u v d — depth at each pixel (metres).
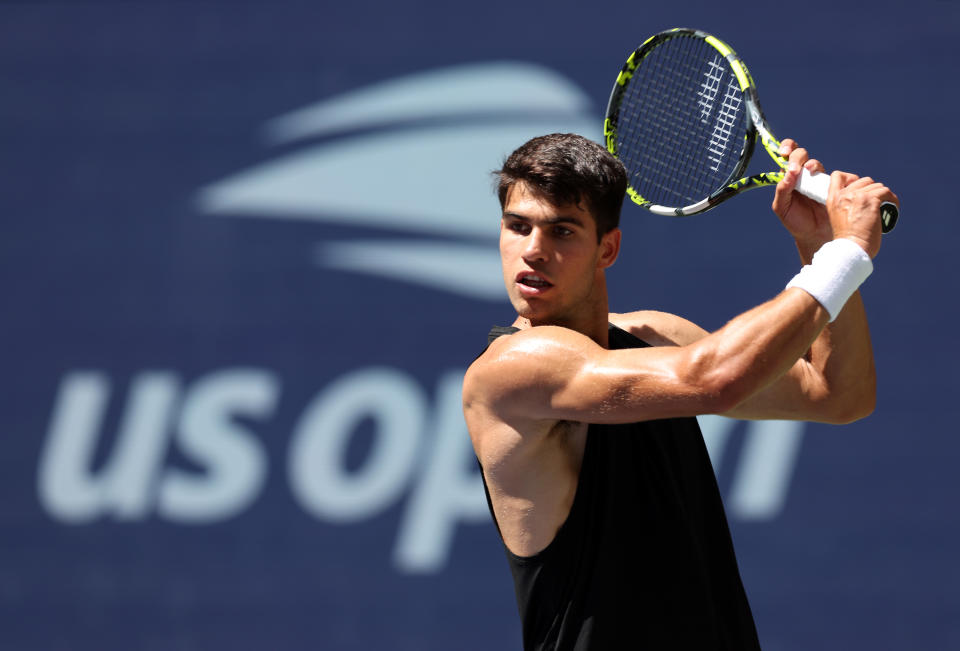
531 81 23.89
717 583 8.14
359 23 24.31
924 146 22.88
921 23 23.06
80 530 23.48
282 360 23.69
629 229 23.14
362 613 22.92
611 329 8.66
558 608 7.79
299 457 23.39
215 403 23.66
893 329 22.61
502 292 23.78
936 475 22.30
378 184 24.03
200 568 23.27
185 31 24.41
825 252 7.21
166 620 23.20
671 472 7.94
